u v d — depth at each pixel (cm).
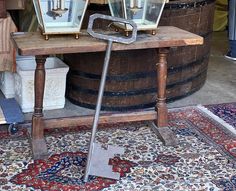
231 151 299
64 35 284
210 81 444
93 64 349
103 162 268
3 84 369
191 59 387
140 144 305
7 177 261
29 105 349
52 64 365
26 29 403
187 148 302
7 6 356
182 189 254
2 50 332
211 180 264
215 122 344
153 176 267
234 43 517
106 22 332
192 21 374
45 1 273
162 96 314
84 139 310
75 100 371
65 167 274
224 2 665
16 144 300
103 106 359
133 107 362
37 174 266
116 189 253
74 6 279
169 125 337
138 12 291
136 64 349
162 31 308
